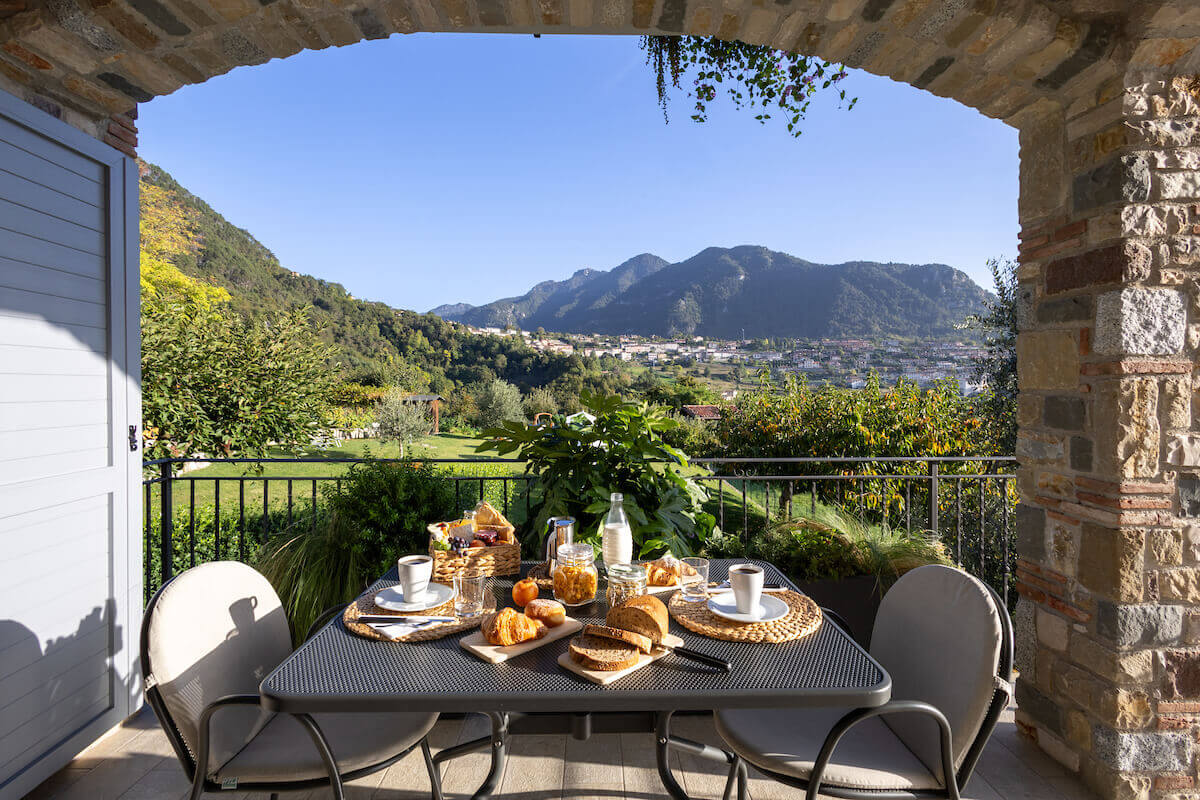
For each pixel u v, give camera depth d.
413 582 1.55
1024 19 1.80
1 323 1.79
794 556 2.77
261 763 1.36
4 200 1.79
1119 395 1.84
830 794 1.32
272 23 1.93
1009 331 6.39
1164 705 1.86
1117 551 1.85
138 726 2.28
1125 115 1.83
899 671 1.57
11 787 1.78
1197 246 1.83
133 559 2.32
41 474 1.93
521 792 1.93
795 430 6.00
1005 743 2.23
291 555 2.77
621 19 2.05
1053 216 2.13
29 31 1.76
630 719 1.44
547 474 2.81
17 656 1.82
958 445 5.47
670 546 2.59
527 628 1.35
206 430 10.82
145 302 11.27
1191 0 1.67
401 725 1.52
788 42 2.15
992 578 4.12
